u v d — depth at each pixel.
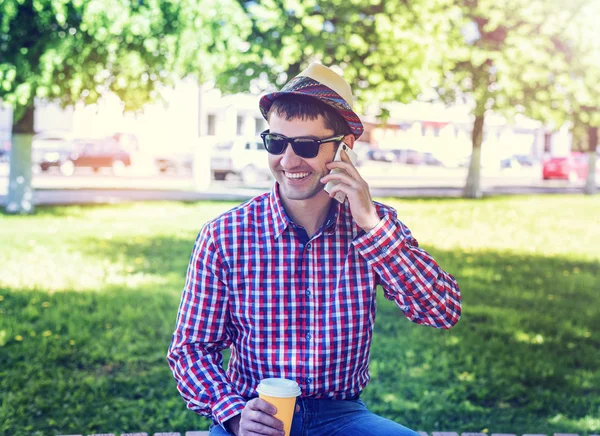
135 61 12.40
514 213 17.31
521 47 15.66
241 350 2.43
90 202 16.77
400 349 6.35
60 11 11.38
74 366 5.71
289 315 2.38
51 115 26.20
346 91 2.37
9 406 4.77
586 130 23.22
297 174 2.33
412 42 12.76
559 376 5.82
